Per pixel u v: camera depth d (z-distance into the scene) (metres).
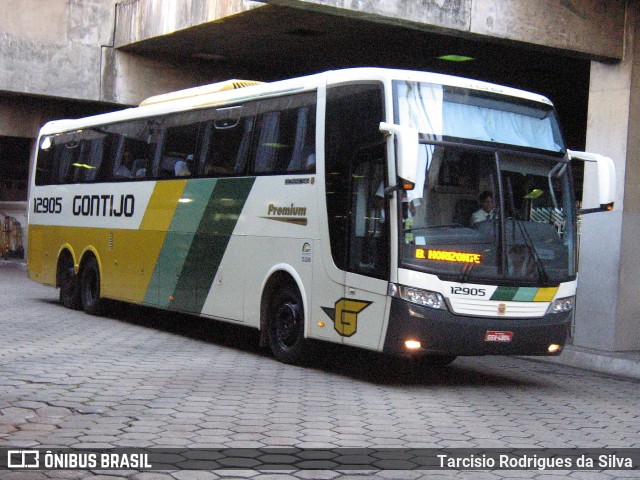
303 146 11.26
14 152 34.12
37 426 7.18
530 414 8.83
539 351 10.38
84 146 17.27
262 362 11.55
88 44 22.86
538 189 10.49
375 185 10.04
